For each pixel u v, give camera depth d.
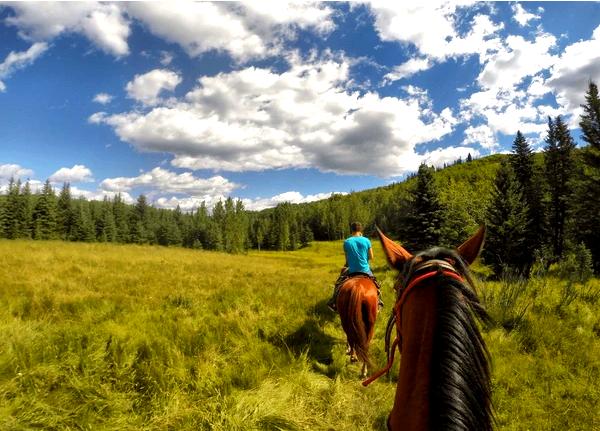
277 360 5.65
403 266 2.37
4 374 4.26
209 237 101.94
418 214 31.89
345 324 5.71
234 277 14.39
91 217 106.12
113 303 7.83
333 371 5.76
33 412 3.72
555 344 6.55
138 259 18.16
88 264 14.70
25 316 6.83
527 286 9.70
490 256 26.33
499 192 28.48
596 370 5.61
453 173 195.88
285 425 4.28
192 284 11.54
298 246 128.88
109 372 4.73
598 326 7.35
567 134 42.91
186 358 5.36
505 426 4.30
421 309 1.87
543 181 42.03
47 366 4.51
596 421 4.36
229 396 4.53
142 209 124.31
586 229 31.92
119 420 3.90
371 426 4.44
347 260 6.62
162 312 7.54
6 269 11.55
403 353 1.89
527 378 5.35
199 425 4.06
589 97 35.22
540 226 37.50
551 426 4.27
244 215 126.75
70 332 5.52
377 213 131.00
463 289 1.77
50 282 10.00
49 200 81.19
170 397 4.39
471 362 1.48
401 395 1.75
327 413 4.68
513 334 6.79
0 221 75.75
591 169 34.66
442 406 1.36
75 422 3.80
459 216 31.62
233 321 7.15
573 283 10.33
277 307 8.59
